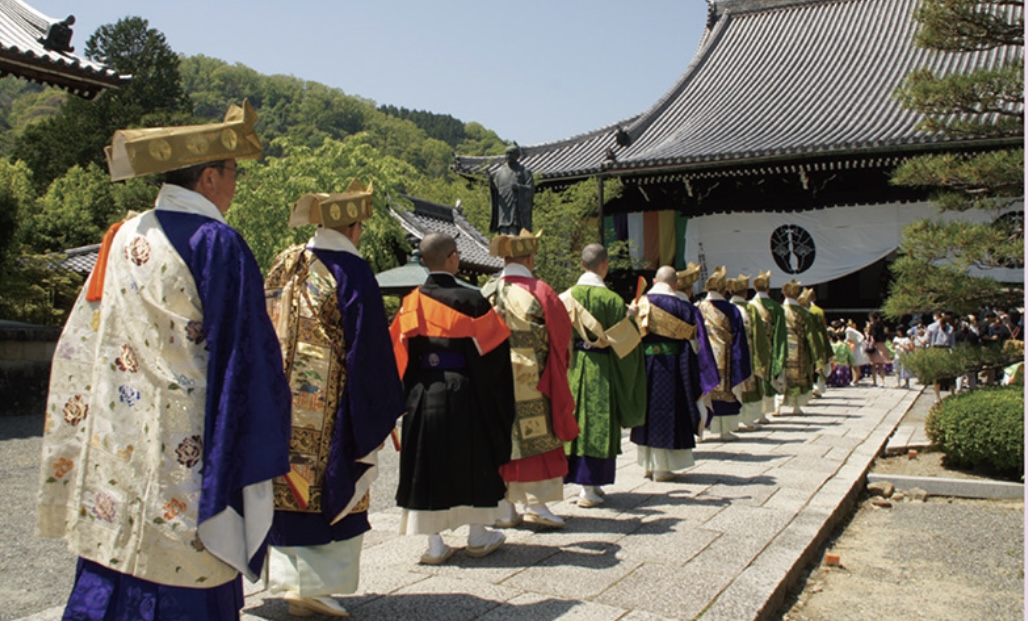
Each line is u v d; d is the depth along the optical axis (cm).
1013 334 1806
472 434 414
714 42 3506
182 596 226
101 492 234
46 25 1205
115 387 236
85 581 238
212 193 255
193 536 225
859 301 2872
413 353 427
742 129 2767
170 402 228
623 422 571
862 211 2506
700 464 756
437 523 414
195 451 229
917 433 974
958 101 884
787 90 3056
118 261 243
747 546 468
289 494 321
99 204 3644
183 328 232
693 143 2667
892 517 645
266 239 1520
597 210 2570
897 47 3139
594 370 563
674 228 2752
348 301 327
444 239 430
